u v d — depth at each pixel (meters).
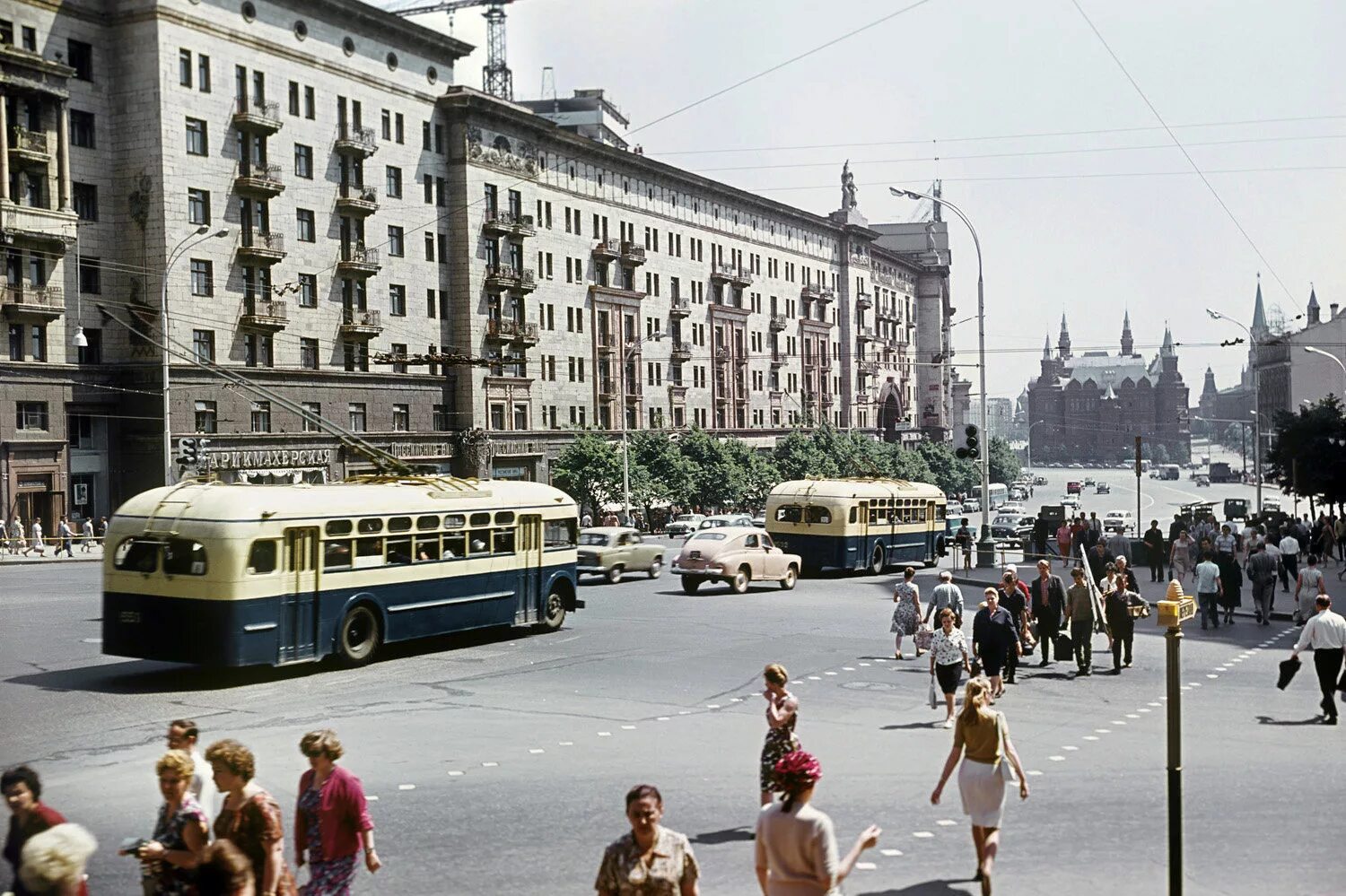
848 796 13.62
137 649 20.72
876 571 44.94
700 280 101.06
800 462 100.69
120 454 54.94
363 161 65.62
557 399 81.69
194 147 55.78
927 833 12.20
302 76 61.62
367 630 23.03
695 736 16.91
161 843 8.19
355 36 65.25
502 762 15.17
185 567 20.44
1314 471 57.84
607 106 113.06
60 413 51.91
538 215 79.81
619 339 88.00
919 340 162.50
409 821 12.55
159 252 54.19
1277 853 11.57
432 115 71.19
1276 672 23.31
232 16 57.56
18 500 50.47
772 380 113.44
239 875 6.52
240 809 7.94
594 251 85.62
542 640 26.69
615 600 35.25
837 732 17.38
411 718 18.00
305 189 61.66
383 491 23.58
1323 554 48.53
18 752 15.45
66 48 52.94
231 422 57.03
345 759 15.26
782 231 116.38
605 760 15.38
